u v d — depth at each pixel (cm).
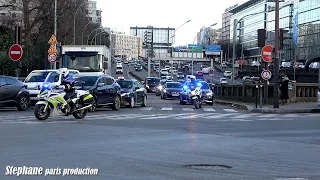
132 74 10856
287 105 2939
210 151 1100
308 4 12225
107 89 2356
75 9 5916
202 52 10906
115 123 1717
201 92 2869
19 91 2242
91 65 2998
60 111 1767
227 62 15150
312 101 3284
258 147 1186
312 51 11981
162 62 15488
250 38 15900
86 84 2288
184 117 2075
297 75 7988
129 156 1005
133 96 2697
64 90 1795
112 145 1157
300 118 2133
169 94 3978
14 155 991
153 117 2031
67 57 2998
